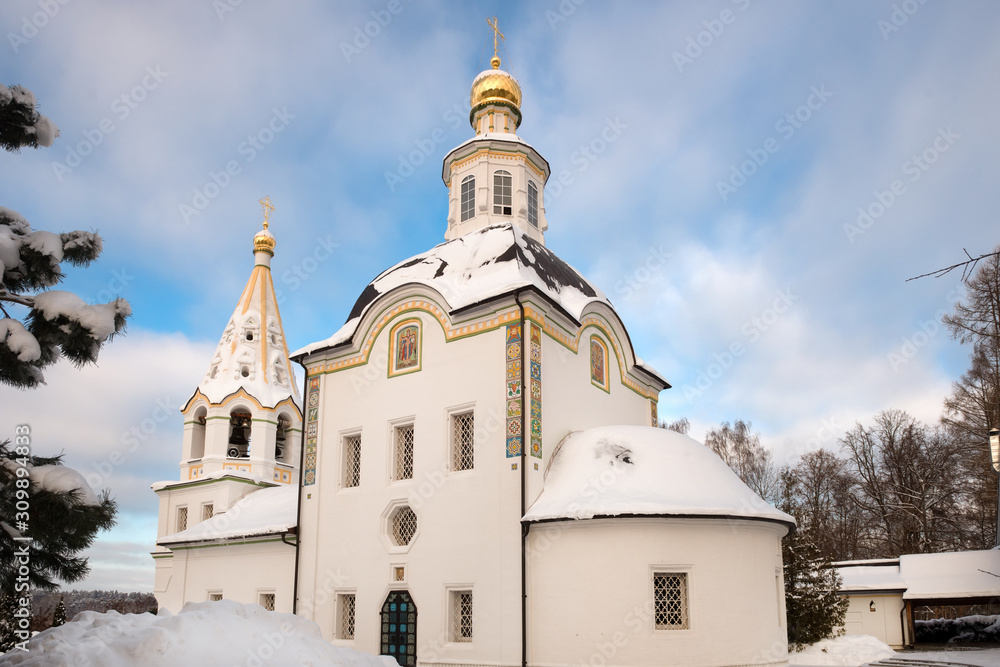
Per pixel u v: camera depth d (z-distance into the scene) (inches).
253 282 1305.4
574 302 780.0
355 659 404.5
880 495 1739.7
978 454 1541.6
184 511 1195.3
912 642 1104.8
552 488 663.1
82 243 322.0
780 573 677.3
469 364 719.7
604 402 812.6
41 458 285.1
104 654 329.4
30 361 275.6
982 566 1147.9
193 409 1210.0
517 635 617.6
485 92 994.7
